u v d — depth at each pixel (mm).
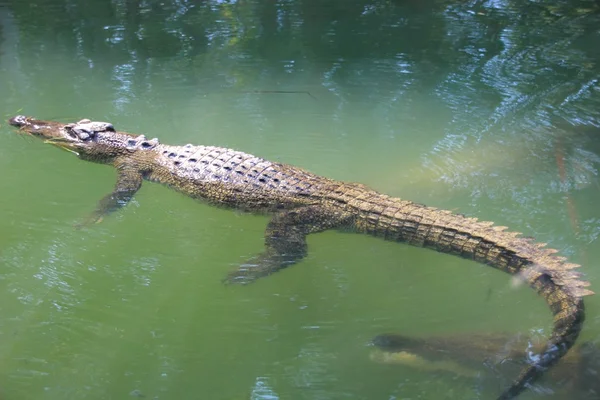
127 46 10688
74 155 7191
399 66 9695
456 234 4965
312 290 4871
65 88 8906
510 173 6422
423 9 12633
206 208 6090
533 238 4836
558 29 11172
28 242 5434
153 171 6609
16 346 4281
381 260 5219
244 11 12648
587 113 7777
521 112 7902
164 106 8359
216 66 9812
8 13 12453
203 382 3988
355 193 5707
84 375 4039
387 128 7676
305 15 12375
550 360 3826
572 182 6180
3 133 7520
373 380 3951
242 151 7098
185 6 13023
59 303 4707
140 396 3873
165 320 4555
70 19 12141
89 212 5957
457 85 8875
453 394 3791
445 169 6594
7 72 9484
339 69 9648
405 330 4371
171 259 5277
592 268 4836
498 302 4617
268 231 5504
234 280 4984
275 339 4359
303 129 7684
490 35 10984
